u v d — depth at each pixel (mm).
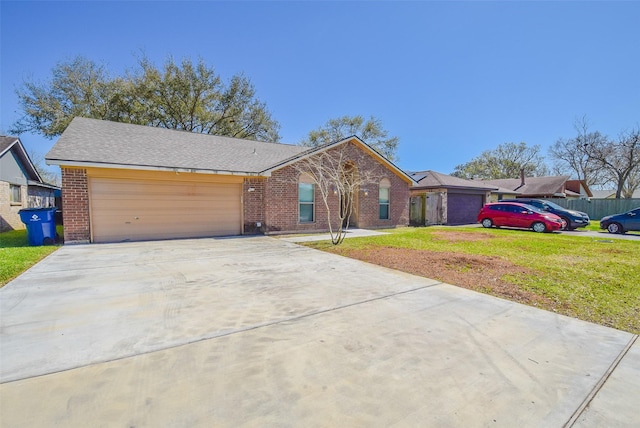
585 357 2969
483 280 5734
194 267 6480
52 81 21328
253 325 3598
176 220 10961
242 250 8633
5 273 5652
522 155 43969
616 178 30281
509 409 2191
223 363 2744
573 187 32500
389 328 3568
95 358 2795
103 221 9797
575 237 12523
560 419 2100
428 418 2078
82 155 9219
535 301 4613
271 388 2385
